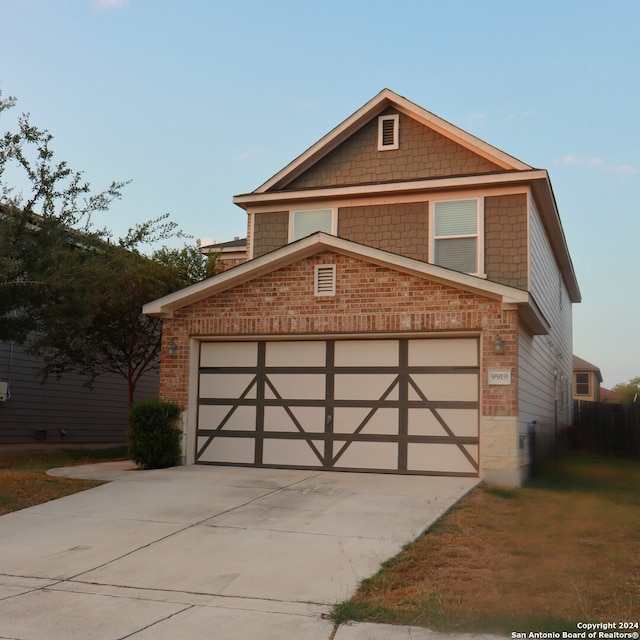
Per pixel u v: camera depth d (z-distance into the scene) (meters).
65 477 12.37
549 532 8.73
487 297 12.57
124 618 5.90
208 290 14.08
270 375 13.93
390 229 16.72
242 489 11.23
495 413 12.33
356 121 17.53
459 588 6.50
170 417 13.85
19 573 7.21
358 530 8.64
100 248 13.59
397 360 13.23
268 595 6.45
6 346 19.22
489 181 15.76
